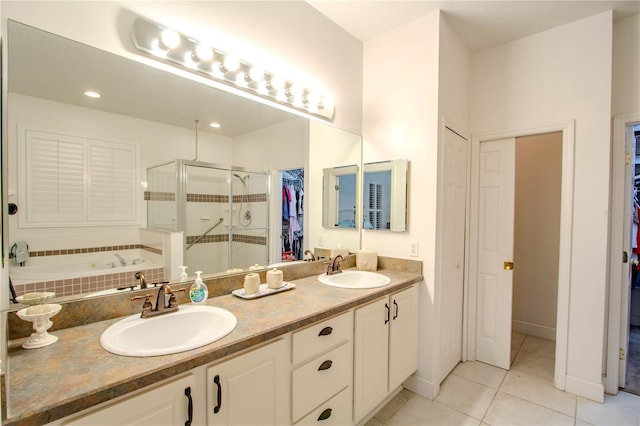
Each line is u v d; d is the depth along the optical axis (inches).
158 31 53.3
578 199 84.8
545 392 85.3
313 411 55.2
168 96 57.9
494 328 100.9
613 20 85.0
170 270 59.3
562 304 86.4
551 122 90.0
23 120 42.8
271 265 77.9
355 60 97.9
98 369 34.2
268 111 75.0
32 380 31.8
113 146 52.1
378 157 96.7
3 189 40.7
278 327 47.6
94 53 48.8
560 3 78.5
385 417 75.0
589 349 82.6
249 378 44.5
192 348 39.4
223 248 68.4
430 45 84.7
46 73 44.7
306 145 84.8
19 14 41.9
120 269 52.6
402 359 79.3
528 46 94.8
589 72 84.2
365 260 92.2
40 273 44.4
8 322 40.7
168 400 36.3
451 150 92.4
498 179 101.2
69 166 47.3
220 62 62.4
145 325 47.3
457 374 95.2
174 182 60.1
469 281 104.1
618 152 84.4
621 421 72.9
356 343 64.4
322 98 85.0
